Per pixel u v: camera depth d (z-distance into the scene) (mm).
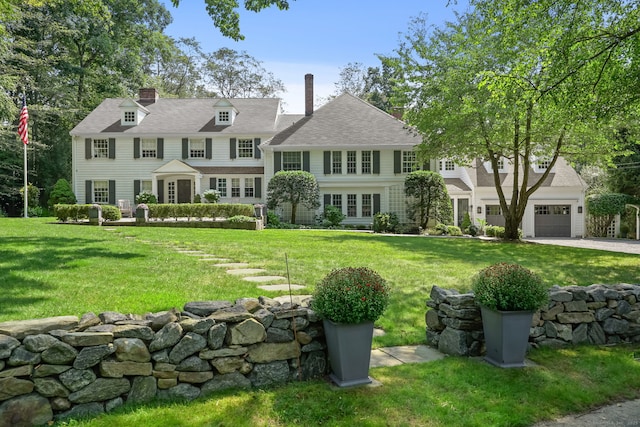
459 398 3463
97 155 25844
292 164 24938
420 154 18531
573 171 25984
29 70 28125
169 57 39438
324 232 18016
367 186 24688
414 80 17641
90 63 34188
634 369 4164
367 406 3266
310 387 3562
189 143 26062
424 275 8008
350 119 26328
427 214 22500
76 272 6719
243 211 20312
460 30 16531
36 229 13453
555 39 8961
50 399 2918
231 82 47219
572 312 4828
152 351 3227
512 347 4066
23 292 5312
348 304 3520
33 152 29219
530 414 3299
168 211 19969
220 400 3264
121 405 3113
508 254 12180
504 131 15555
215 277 6816
